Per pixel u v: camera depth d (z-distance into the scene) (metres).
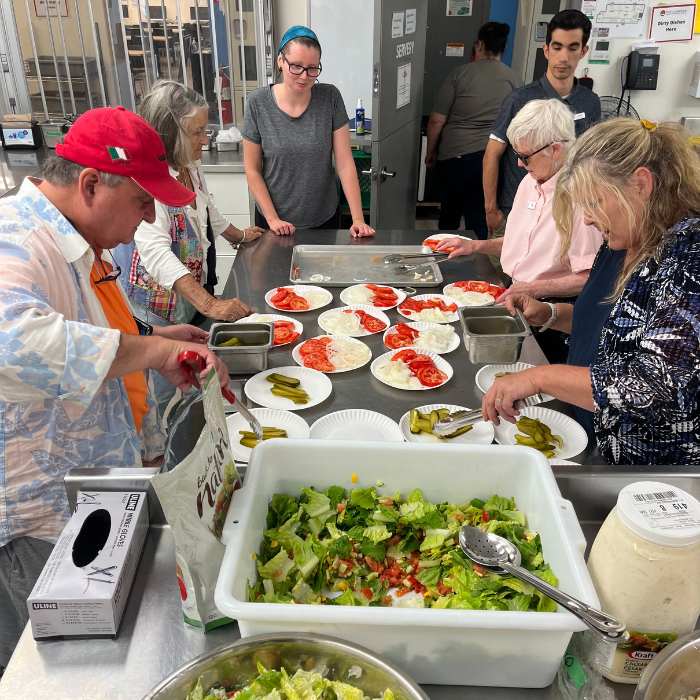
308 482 1.16
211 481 0.93
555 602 0.91
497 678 0.88
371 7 4.43
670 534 0.79
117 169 1.35
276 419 1.66
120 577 0.98
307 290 2.46
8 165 4.04
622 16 3.94
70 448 1.47
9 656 1.32
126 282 2.52
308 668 0.85
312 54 2.91
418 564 1.06
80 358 1.20
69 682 0.90
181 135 2.26
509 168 3.53
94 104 4.45
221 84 4.44
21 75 4.33
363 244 2.99
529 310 1.98
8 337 1.14
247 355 1.83
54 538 1.52
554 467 1.24
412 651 0.86
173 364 1.35
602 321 1.56
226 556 0.90
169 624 1.00
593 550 0.91
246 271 2.69
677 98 4.14
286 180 3.28
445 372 1.89
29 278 1.26
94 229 1.45
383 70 3.50
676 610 0.82
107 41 4.24
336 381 1.86
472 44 5.70
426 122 5.93
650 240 1.24
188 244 2.50
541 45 4.81
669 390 1.12
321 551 1.04
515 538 1.04
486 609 0.92
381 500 1.14
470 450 1.11
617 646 0.86
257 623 0.83
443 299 2.38
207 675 0.83
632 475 1.22
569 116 2.18
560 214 1.43
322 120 3.20
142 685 0.90
